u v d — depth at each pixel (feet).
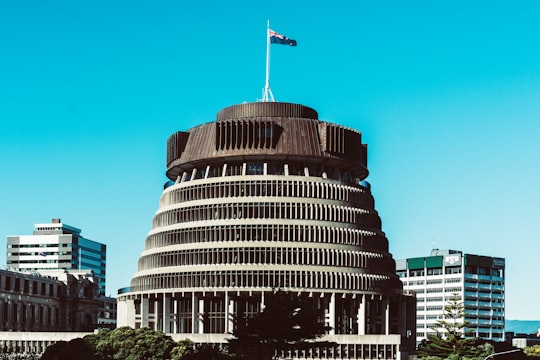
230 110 643.45
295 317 390.63
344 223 603.67
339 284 586.04
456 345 540.52
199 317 591.37
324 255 587.27
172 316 607.78
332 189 607.37
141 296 615.98
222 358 406.21
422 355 557.33
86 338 456.04
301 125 617.21
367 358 559.79
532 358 611.88
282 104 636.89
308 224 590.14
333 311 579.48
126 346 440.04
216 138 613.11
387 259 625.41
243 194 599.16
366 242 610.24
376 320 614.75
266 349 394.11
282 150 605.73
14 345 629.51
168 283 596.70
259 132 609.01
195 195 612.70
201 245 590.96
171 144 653.30
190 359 418.10
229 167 619.26
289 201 593.42
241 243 583.58
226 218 594.24
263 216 590.96
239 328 397.60
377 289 601.62
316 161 616.39
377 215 638.53
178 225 609.83
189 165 634.02
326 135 613.52
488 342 608.60
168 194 636.07
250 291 573.33
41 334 627.05
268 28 643.45
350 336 562.66
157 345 442.09
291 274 577.43
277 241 583.58
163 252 609.01
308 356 557.33
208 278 581.94
